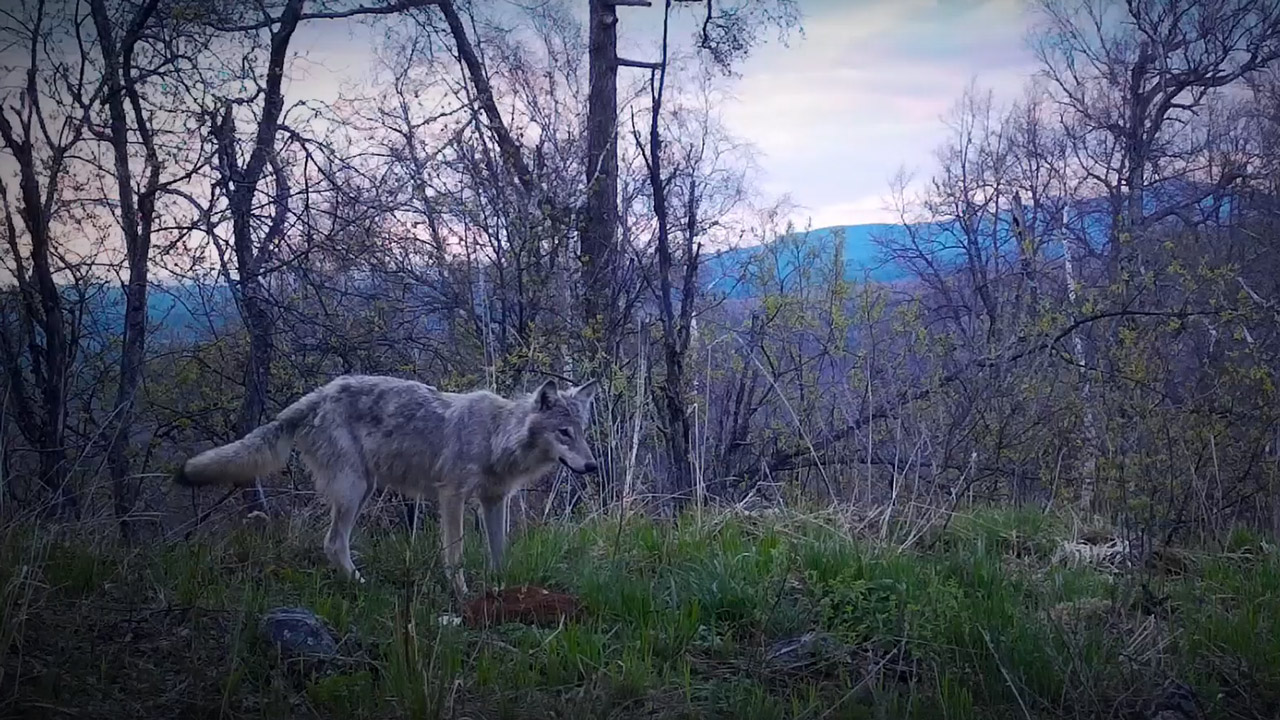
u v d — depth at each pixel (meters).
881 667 5.76
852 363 12.06
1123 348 10.11
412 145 12.91
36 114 10.34
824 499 10.04
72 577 6.36
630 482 9.74
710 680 5.72
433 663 5.27
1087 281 16.64
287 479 11.45
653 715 5.18
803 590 6.90
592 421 11.02
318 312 12.20
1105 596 7.13
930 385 11.15
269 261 11.94
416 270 12.95
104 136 10.77
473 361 12.24
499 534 7.95
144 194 10.99
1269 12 19.39
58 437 10.22
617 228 15.20
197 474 7.57
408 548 7.28
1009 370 11.45
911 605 6.26
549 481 11.28
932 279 20.91
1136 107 20.83
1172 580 7.76
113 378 11.53
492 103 14.67
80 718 4.64
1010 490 11.02
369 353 11.98
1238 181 19.66
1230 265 10.76
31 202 10.22
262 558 7.40
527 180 13.73
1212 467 9.59
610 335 12.72
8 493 8.37
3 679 4.73
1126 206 20.16
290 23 13.54
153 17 12.00
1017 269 18.66
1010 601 6.65
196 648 5.43
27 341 11.31
